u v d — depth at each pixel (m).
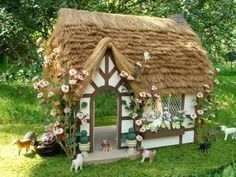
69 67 0.80
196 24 1.21
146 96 0.82
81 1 1.26
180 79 0.89
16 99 1.27
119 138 0.84
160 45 0.93
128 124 0.85
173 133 0.89
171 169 0.78
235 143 0.96
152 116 0.86
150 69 0.87
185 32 1.01
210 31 1.26
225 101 1.41
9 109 1.16
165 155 0.86
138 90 0.81
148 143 0.88
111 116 1.21
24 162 0.79
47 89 0.81
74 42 0.83
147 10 1.33
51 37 0.91
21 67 1.58
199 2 1.25
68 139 0.79
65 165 0.78
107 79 0.81
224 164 0.80
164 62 0.90
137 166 0.79
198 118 0.94
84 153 0.79
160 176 0.74
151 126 0.85
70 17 0.88
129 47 0.88
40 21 1.33
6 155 0.82
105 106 1.27
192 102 0.93
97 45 0.81
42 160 0.80
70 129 0.78
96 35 0.87
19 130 1.01
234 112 1.28
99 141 0.90
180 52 0.95
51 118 0.85
